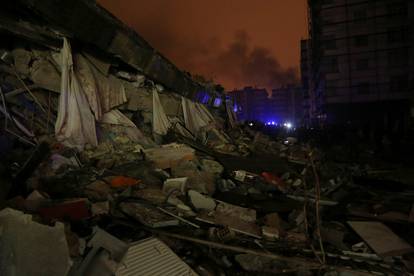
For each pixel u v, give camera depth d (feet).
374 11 121.60
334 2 126.31
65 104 21.40
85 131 22.58
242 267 10.78
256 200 20.17
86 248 6.97
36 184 13.71
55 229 7.22
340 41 127.13
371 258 11.81
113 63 29.68
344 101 128.67
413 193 23.94
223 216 14.94
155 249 9.99
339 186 25.67
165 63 37.09
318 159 37.65
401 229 16.07
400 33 119.85
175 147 28.17
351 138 64.49
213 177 22.09
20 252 6.72
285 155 40.37
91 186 15.40
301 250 12.11
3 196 11.41
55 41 21.76
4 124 17.63
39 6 17.94
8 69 19.38
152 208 14.07
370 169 34.40
